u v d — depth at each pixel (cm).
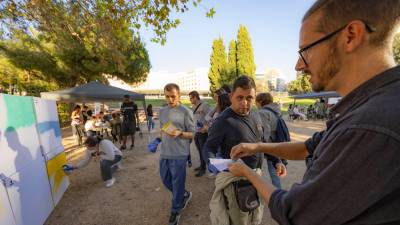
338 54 64
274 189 82
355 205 52
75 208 364
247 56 3375
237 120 205
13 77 1384
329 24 64
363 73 61
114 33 537
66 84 1572
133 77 1706
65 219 332
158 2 420
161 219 330
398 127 49
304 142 122
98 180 484
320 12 67
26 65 1265
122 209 360
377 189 50
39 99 356
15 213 260
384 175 49
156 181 478
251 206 183
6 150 259
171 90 311
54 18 512
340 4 62
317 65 69
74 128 964
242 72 3391
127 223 321
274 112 333
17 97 293
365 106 56
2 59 1227
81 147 844
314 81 72
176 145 304
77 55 1273
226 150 205
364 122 53
